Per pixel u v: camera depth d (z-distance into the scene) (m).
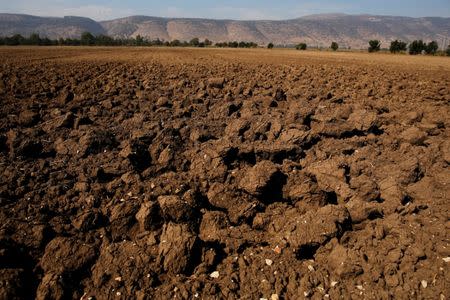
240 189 6.43
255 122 9.89
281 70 25.73
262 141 8.97
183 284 4.33
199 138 8.97
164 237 4.87
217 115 11.37
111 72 22.44
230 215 5.98
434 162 7.69
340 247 4.71
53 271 4.43
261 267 4.71
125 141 8.58
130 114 11.53
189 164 7.72
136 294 4.22
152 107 12.37
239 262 4.80
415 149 8.21
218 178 6.97
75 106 11.93
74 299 4.23
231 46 104.25
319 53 60.94
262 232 5.54
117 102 12.93
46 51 52.78
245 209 5.86
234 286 4.39
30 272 4.56
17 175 6.78
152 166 7.51
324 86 17.61
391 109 12.91
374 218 5.57
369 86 17.50
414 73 25.20
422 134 8.79
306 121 10.25
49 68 24.56
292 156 8.09
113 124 10.56
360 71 25.36
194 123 10.38
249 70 25.42
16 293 4.13
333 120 9.60
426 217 5.50
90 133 8.36
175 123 9.88
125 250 4.78
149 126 9.50
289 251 4.94
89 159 7.80
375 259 4.58
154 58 39.69
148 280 4.39
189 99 13.35
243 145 8.15
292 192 6.24
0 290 4.05
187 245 4.64
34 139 8.56
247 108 11.68
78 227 5.36
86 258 4.65
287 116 10.26
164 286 4.36
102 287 4.33
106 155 7.95
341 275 4.44
